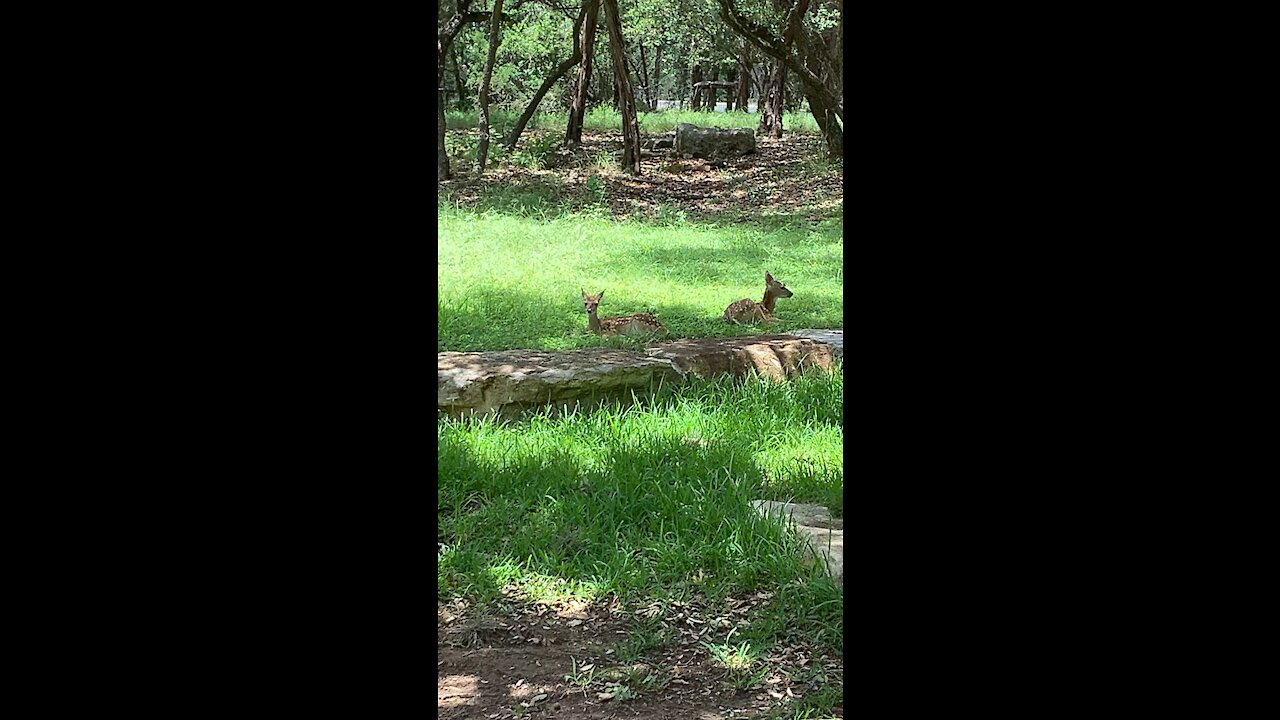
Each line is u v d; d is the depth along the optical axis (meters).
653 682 4.03
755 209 18.81
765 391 7.50
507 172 21.14
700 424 6.80
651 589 4.73
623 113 22.03
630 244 14.48
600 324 9.12
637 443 6.34
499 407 6.94
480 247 13.66
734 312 10.01
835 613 4.42
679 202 19.52
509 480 5.75
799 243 15.12
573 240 14.61
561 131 26.06
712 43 29.53
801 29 20.45
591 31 23.58
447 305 9.68
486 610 4.59
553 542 5.07
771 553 4.88
